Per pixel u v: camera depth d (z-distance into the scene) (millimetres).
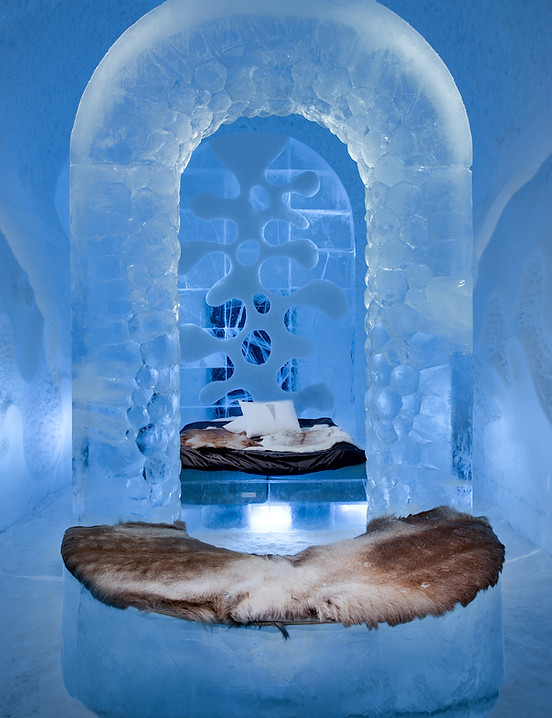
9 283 4305
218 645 1968
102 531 2547
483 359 4465
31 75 4496
